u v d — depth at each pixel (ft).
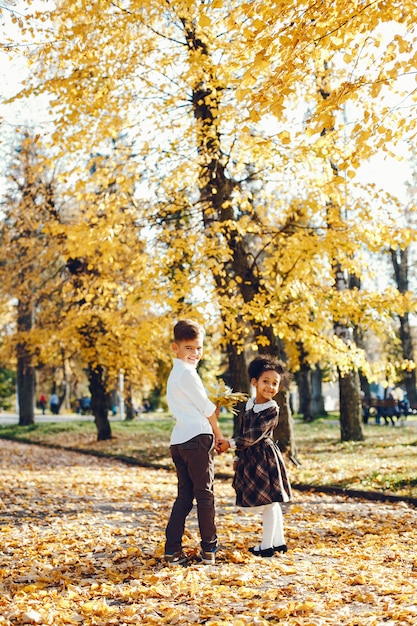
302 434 71.00
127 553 18.35
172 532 16.88
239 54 20.04
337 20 17.53
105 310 61.57
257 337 39.24
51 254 67.10
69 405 174.91
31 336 70.23
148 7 29.94
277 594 14.08
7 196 69.36
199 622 12.51
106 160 37.19
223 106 31.30
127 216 37.47
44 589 15.07
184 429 16.92
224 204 35.01
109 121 33.42
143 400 152.35
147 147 35.55
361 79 19.03
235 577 15.46
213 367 89.30
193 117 37.86
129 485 36.37
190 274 36.68
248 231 38.04
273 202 41.22
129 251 39.78
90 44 29.73
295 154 33.01
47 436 83.61
